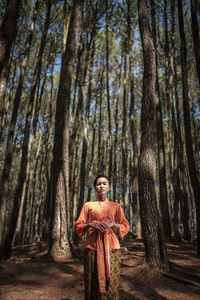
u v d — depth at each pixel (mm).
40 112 20438
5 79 4523
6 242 6559
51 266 4914
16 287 3420
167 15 14391
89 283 2021
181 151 13078
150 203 4523
